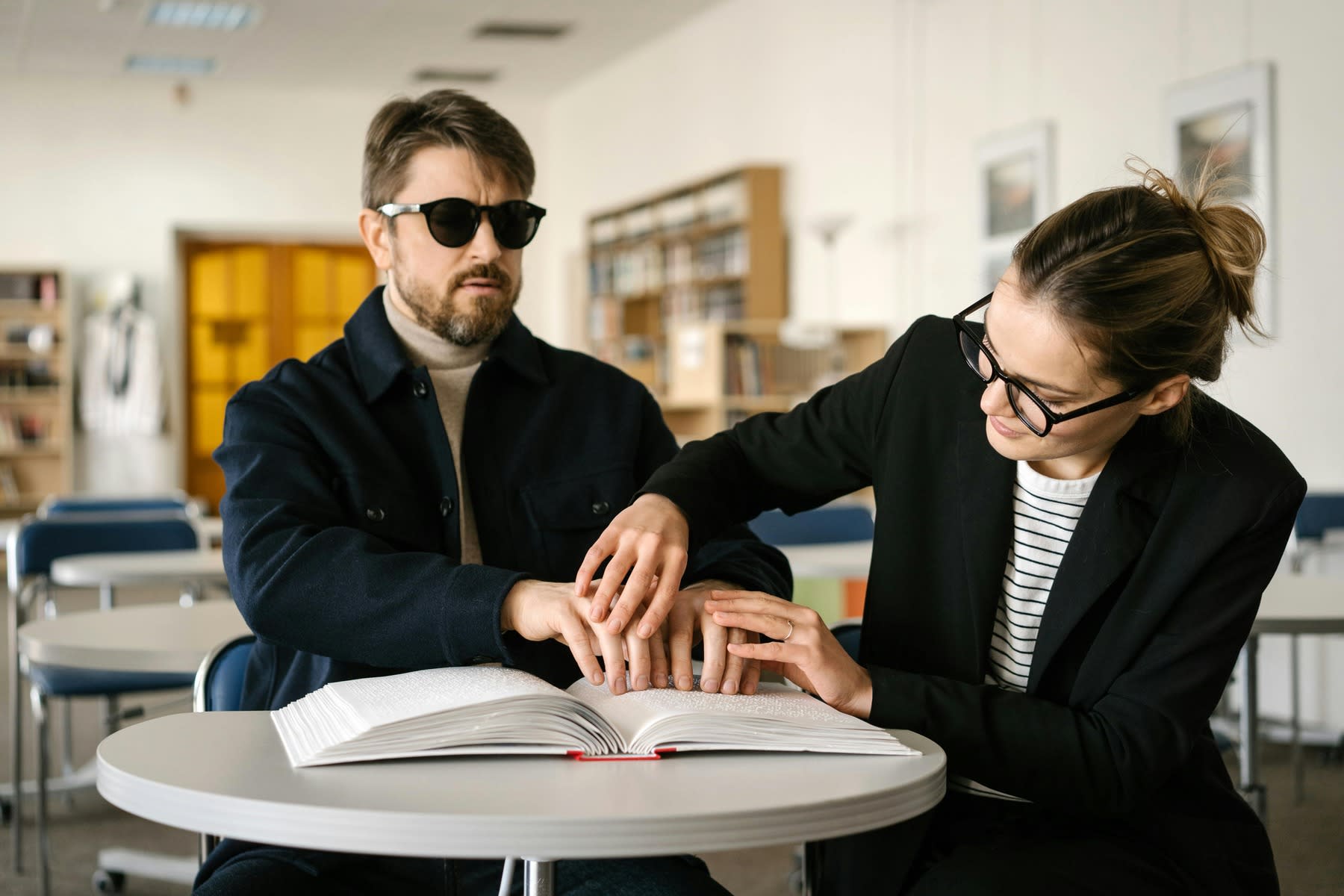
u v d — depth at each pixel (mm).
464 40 9742
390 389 1773
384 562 1448
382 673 1554
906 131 6980
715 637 1340
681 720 1161
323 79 10891
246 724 1302
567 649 1665
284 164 11297
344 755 1105
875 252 7258
